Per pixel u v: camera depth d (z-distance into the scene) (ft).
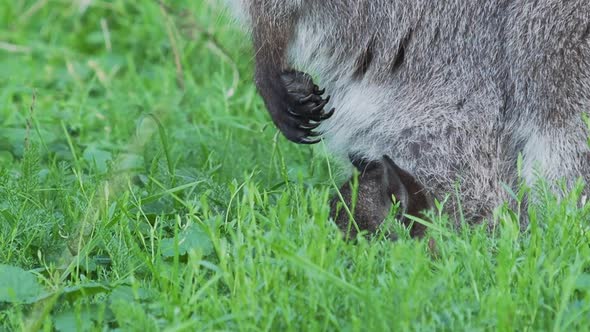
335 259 28.30
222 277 28.55
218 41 57.06
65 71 58.70
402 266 28.40
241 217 31.42
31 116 43.14
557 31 33.78
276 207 32.53
